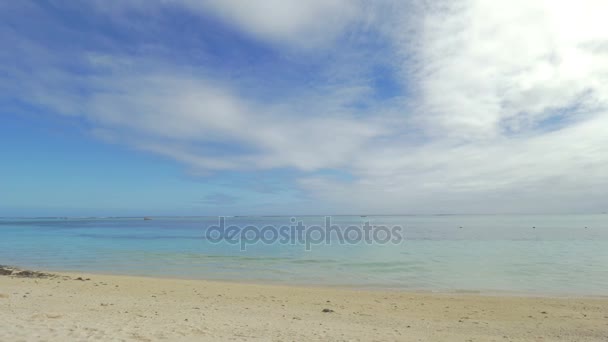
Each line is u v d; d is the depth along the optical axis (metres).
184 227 93.06
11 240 48.78
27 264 24.92
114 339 6.63
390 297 14.41
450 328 9.83
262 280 19.11
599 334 9.40
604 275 20.17
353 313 11.60
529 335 9.22
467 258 27.64
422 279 19.23
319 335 8.27
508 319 11.05
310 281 18.75
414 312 11.91
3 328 6.84
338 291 15.71
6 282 14.95
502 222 122.19
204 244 41.22
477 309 12.39
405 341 8.11
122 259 27.69
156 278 19.11
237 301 13.05
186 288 15.50
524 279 19.08
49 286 14.43
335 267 23.56
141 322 8.56
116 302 11.63
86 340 6.42
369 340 8.03
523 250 33.41
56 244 41.88
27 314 8.61
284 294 14.75
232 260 26.94
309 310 11.88
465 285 17.59
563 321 10.81
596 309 12.41
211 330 8.13
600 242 41.56
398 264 24.70
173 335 7.34
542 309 12.41
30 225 115.88
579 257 27.88
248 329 8.53
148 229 82.50
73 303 10.97
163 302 12.17
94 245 40.28
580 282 18.22
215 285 16.67
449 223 113.56
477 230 70.62
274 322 9.62
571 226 86.38
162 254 30.73
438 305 13.00
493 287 17.05
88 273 20.92
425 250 33.94
